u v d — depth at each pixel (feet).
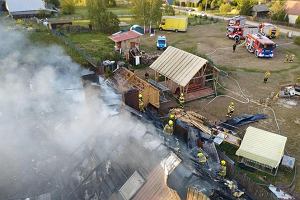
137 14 161.58
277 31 155.02
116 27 159.74
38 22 172.35
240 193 41.75
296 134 68.54
